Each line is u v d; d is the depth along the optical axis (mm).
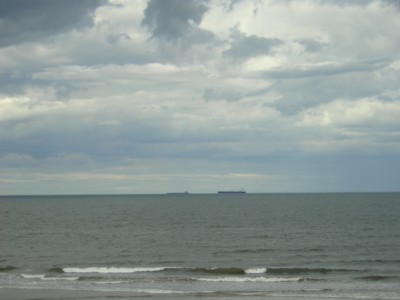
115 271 34406
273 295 25391
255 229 66688
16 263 39062
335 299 24484
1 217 99688
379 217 85938
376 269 35062
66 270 34781
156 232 64500
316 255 42438
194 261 40094
